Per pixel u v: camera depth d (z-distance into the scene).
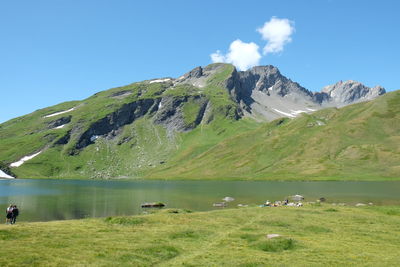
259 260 28.25
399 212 58.44
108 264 26.81
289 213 57.09
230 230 42.66
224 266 26.84
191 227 44.06
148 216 53.78
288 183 188.12
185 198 113.50
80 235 37.31
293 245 33.22
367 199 98.69
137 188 172.00
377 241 35.81
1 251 28.92
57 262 26.69
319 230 42.03
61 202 104.44
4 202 104.62
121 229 41.88
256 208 67.62
